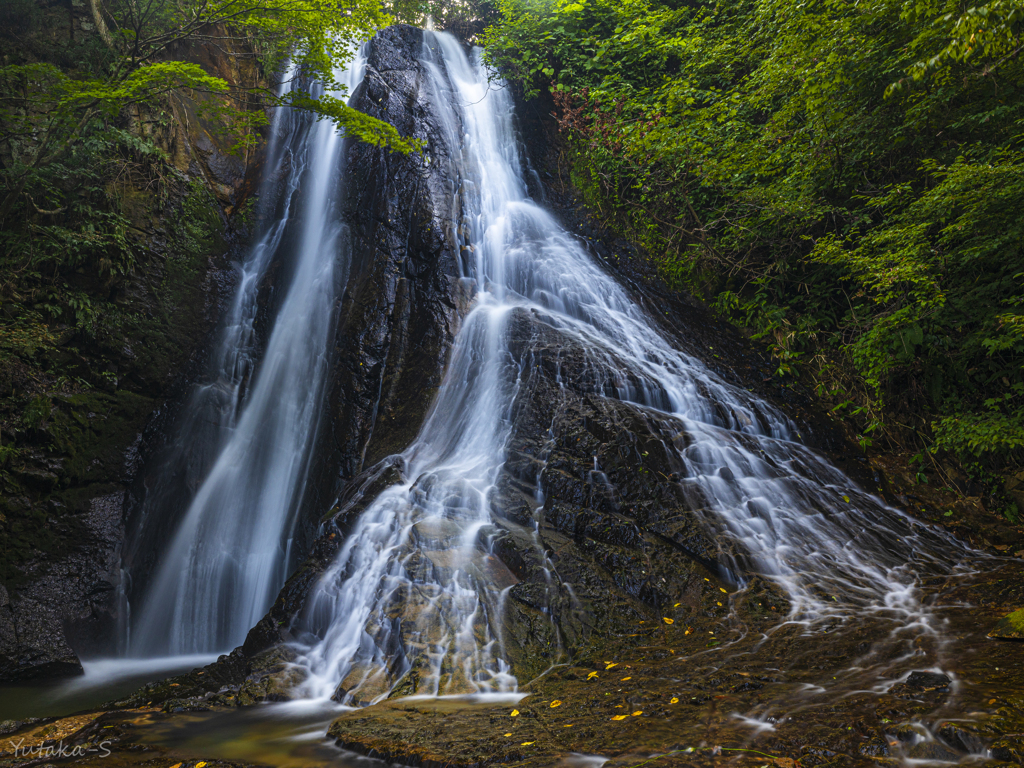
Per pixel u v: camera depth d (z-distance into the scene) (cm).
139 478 957
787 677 434
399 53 1532
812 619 560
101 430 934
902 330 954
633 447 783
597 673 489
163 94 1218
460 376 1006
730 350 1166
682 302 1284
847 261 957
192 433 1040
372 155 1292
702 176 1262
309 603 638
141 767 378
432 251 1155
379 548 664
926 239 888
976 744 308
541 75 1631
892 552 737
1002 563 726
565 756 343
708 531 687
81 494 883
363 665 539
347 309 1102
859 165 1090
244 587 905
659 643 538
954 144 980
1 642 708
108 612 835
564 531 696
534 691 473
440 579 605
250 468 1016
